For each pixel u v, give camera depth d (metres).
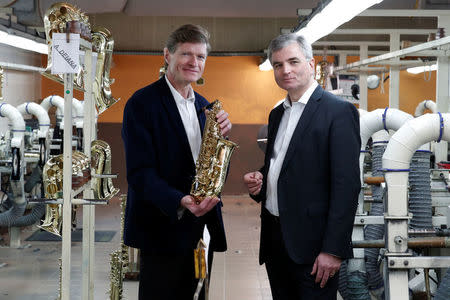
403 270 2.67
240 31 11.38
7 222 6.27
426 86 11.80
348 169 2.34
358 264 3.85
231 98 11.95
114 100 3.24
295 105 2.54
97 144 3.21
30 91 10.77
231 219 8.85
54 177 2.35
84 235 2.95
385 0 8.90
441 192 4.38
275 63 2.50
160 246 2.54
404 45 6.07
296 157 2.45
